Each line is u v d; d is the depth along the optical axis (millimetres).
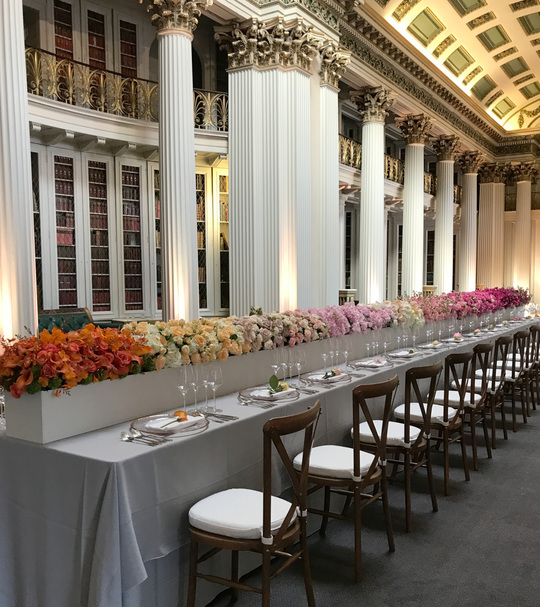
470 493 4125
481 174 18391
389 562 3074
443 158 14672
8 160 4637
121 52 8984
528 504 3910
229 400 3260
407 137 13039
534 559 3111
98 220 8359
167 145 6633
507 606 2652
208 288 9688
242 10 7781
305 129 8453
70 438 2469
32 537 2395
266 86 8133
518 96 17172
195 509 2432
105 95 8164
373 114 11047
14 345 2436
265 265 8281
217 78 10539
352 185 11961
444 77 13055
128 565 2133
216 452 2643
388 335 5523
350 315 4816
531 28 13320
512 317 11055
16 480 2436
